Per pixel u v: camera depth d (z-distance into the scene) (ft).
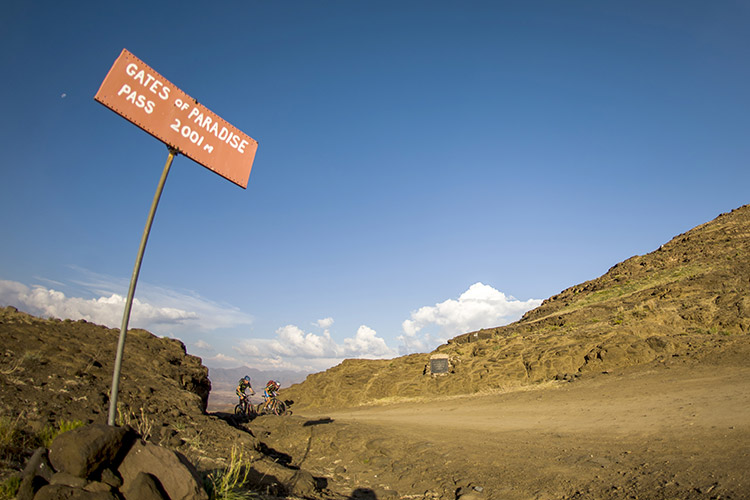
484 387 88.38
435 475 31.86
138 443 14.85
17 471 15.93
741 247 132.57
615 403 51.08
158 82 15.56
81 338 45.37
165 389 40.19
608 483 24.47
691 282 107.65
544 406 59.26
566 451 32.96
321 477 33.83
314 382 125.90
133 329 58.34
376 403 100.48
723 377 52.16
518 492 25.71
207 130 16.65
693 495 20.36
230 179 17.12
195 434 31.91
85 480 13.23
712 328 80.38
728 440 28.04
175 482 14.42
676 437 31.48
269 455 38.63
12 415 23.70
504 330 140.15
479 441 40.78
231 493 18.53
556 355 86.53
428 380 101.45
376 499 27.96
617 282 155.12
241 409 59.31
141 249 14.64
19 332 39.93
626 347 76.28
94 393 31.58
